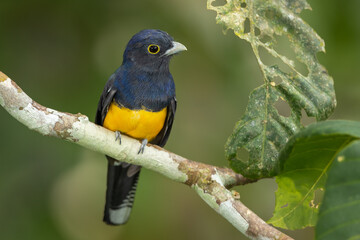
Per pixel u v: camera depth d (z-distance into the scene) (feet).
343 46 37.81
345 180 12.87
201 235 41.19
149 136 31.68
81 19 40.40
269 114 21.29
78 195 41.42
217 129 41.78
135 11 40.32
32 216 38.27
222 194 21.66
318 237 12.79
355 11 36.60
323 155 18.13
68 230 40.86
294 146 17.47
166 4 39.88
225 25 22.22
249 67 39.60
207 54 40.22
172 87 31.60
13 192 37.86
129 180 33.40
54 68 39.68
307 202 19.98
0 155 37.40
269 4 22.85
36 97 38.52
